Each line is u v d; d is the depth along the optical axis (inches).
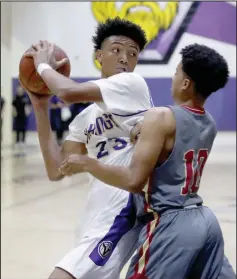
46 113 125.0
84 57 823.1
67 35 823.1
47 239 245.8
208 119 103.6
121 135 117.4
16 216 296.5
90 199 119.4
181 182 99.2
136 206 112.3
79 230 119.7
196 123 100.1
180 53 103.4
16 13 822.5
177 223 97.3
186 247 96.1
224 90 791.7
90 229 115.8
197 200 101.9
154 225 98.9
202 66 98.8
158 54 802.8
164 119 97.3
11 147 749.3
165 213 98.7
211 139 104.4
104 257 112.2
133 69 119.4
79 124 123.6
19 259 213.6
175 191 98.9
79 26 821.2
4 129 774.5
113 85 105.9
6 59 776.9
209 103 795.4
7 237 249.4
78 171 99.9
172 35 800.3
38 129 125.4
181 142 98.1
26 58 114.0
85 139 123.6
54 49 113.0
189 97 101.8
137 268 98.7
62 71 113.4
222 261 101.3
